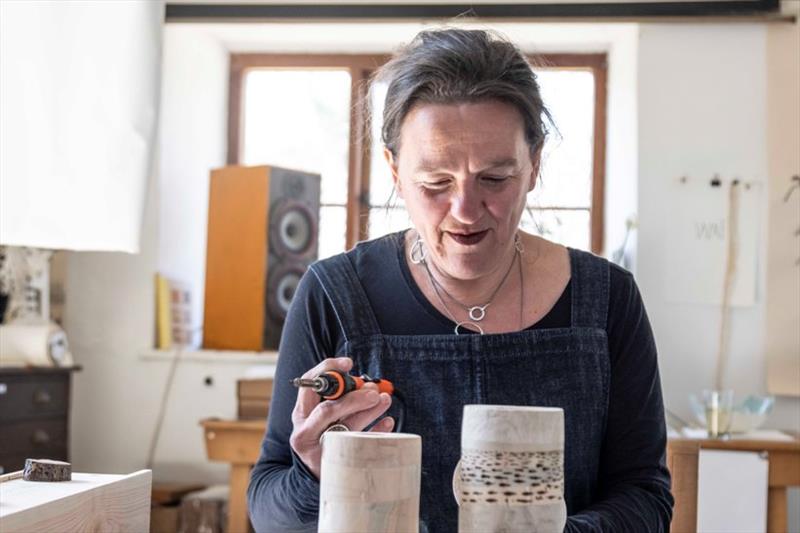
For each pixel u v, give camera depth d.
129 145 1.76
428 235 1.21
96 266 4.27
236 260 4.16
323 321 1.37
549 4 3.80
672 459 1.56
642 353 1.36
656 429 1.34
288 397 1.35
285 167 4.32
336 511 0.85
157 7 1.78
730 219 3.79
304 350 1.37
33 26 1.72
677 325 3.79
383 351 1.33
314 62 4.47
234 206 4.16
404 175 1.22
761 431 3.56
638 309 1.38
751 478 3.10
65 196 1.74
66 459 3.85
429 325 1.35
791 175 3.77
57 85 1.73
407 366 1.33
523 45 4.19
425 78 1.17
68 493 0.98
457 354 1.32
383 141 1.27
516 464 0.86
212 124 4.45
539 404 1.31
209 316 4.20
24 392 3.62
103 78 1.75
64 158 1.74
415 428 1.31
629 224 3.84
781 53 3.79
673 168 3.82
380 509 0.84
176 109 4.30
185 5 3.98
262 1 3.96
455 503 1.30
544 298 1.36
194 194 4.39
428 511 1.30
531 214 1.42
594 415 1.32
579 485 1.30
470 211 1.15
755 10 3.72
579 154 4.31
